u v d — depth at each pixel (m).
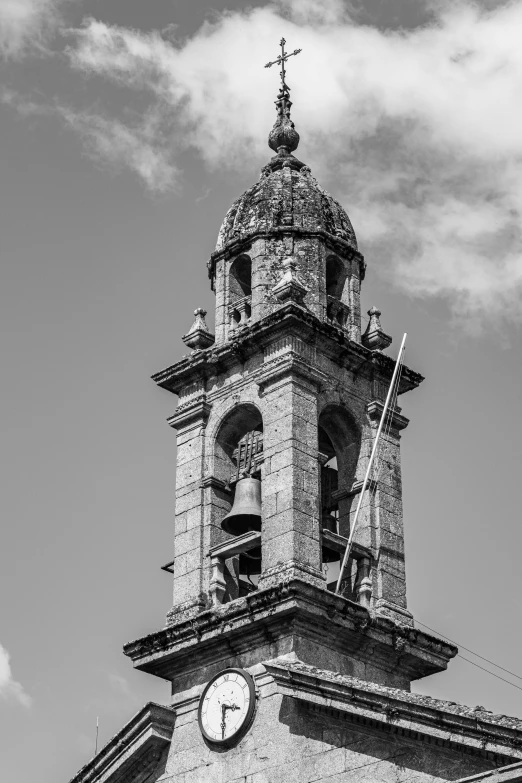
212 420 38.72
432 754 30.70
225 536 37.66
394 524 37.72
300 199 40.59
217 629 35.28
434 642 36.09
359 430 38.34
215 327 39.88
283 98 43.56
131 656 36.69
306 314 37.66
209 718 34.69
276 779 32.81
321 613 34.41
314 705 32.66
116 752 36.12
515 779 28.12
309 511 35.88
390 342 39.91
